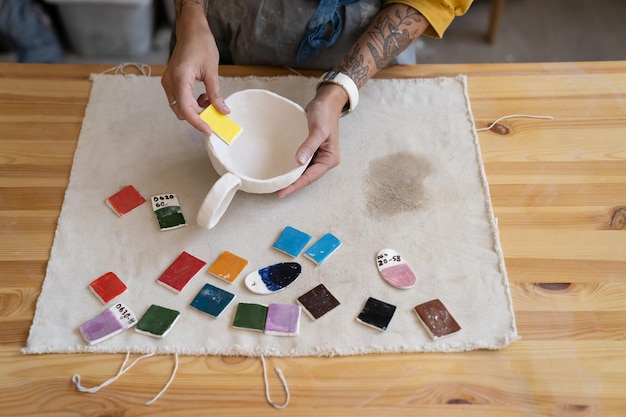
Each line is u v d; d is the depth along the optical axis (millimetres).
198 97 1022
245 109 952
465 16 2348
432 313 806
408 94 1090
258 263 865
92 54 2268
